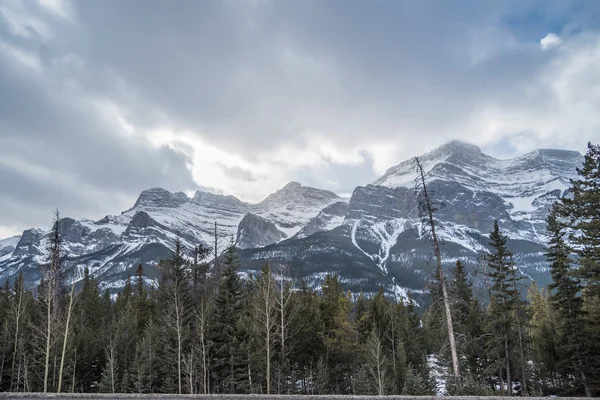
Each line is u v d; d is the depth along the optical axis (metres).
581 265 30.75
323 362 43.59
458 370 25.59
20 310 45.47
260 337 39.88
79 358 47.56
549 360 45.72
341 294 48.44
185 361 37.44
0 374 44.28
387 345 44.06
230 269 43.16
